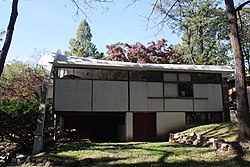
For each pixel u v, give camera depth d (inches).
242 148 369.4
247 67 965.2
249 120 379.6
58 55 595.5
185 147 445.4
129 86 620.1
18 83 756.0
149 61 1008.2
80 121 689.6
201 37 1008.9
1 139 452.1
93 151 408.2
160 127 626.5
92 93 591.5
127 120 605.6
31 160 356.5
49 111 549.0
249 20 810.8
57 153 394.0
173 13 510.9
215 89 678.5
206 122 665.6
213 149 404.8
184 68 634.2
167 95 643.5
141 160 336.5
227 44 1034.1
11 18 344.8
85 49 1567.4
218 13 890.1
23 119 429.4
